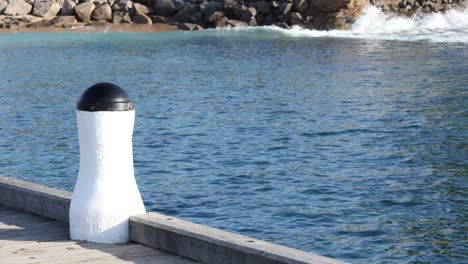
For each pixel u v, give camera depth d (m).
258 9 54.69
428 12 55.78
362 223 13.66
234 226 13.59
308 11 53.78
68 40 48.03
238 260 7.09
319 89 30.62
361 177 17.09
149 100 28.23
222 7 54.75
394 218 13.98
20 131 23.06
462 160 18.69
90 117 8.07
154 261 7.55
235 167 18.19
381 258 11.79
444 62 38.53
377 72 35.38
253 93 29.70
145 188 16.34
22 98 29.20
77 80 33.72
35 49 44.25
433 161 18.62
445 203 14.98
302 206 14.77
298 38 49.09
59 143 21.28
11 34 50.66
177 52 43.03
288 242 12.63
